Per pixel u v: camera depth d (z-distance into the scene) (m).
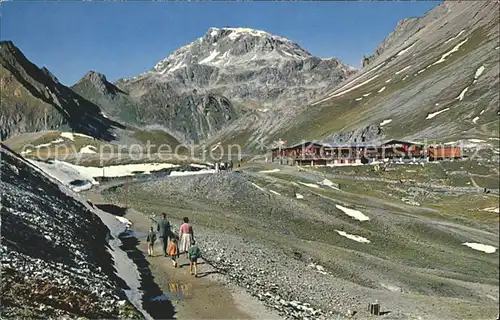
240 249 40.38
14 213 23.09
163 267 29.50
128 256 30.91
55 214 29.31
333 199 91.25
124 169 94.38
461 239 72.94
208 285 26.47
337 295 34.59
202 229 47.28
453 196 119.56
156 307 22.27
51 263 19.98
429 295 44.06
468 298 47.25
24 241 20.52
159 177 85.81
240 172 106.31
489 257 67.25
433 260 62.78
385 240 66.88
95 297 19.05
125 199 63.12
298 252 47.62
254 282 30.28
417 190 124.06
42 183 38.22
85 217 36.09
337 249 54.34
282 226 64.12
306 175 131.00
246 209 69.12
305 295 31.91
